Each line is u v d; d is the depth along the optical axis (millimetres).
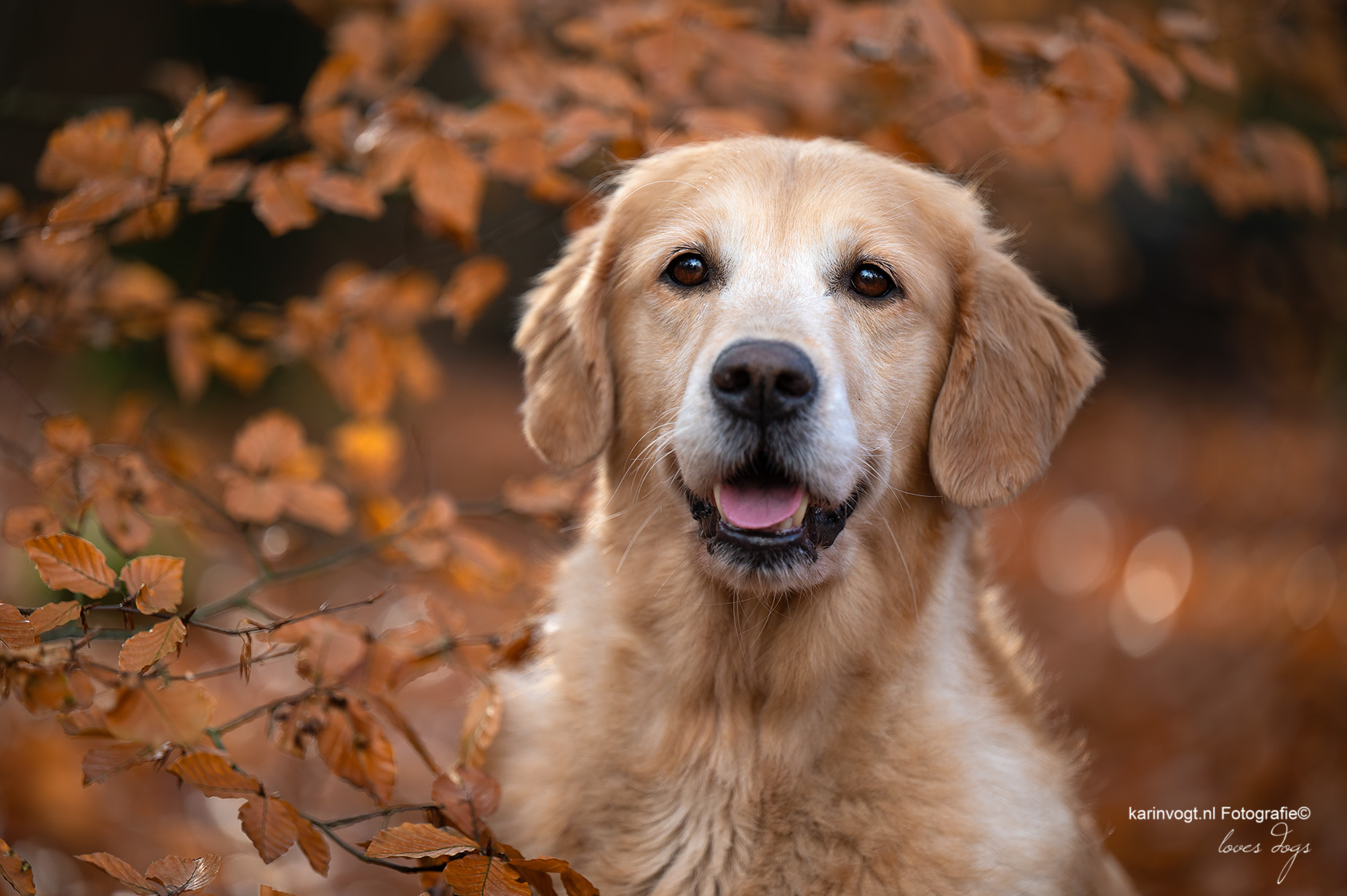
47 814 4051
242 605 3287
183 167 3193
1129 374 16266
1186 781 5285
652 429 3092
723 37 3873
